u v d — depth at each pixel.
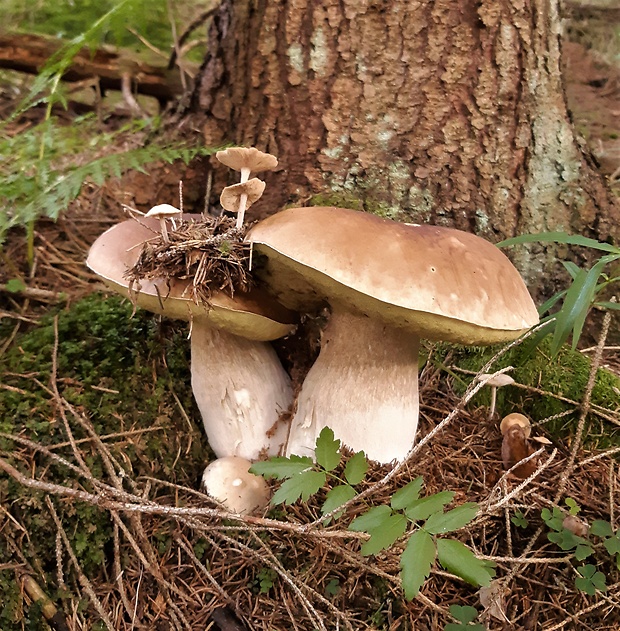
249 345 0.34
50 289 0.42
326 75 0.40
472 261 0.28
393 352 0.31
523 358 0.40
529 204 0.42
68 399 0.35
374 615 0.30
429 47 0.40
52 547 0.32
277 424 0.34
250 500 0.32
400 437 0.32
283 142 0.41
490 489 0.34
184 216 0.34
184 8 0.87
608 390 0.38
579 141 0.44
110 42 0.75
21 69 0.65
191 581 0.32
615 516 0.33
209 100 0.44
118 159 0.38
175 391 0.37
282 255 0.27
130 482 0.33
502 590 0.29
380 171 0.41
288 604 0.30
